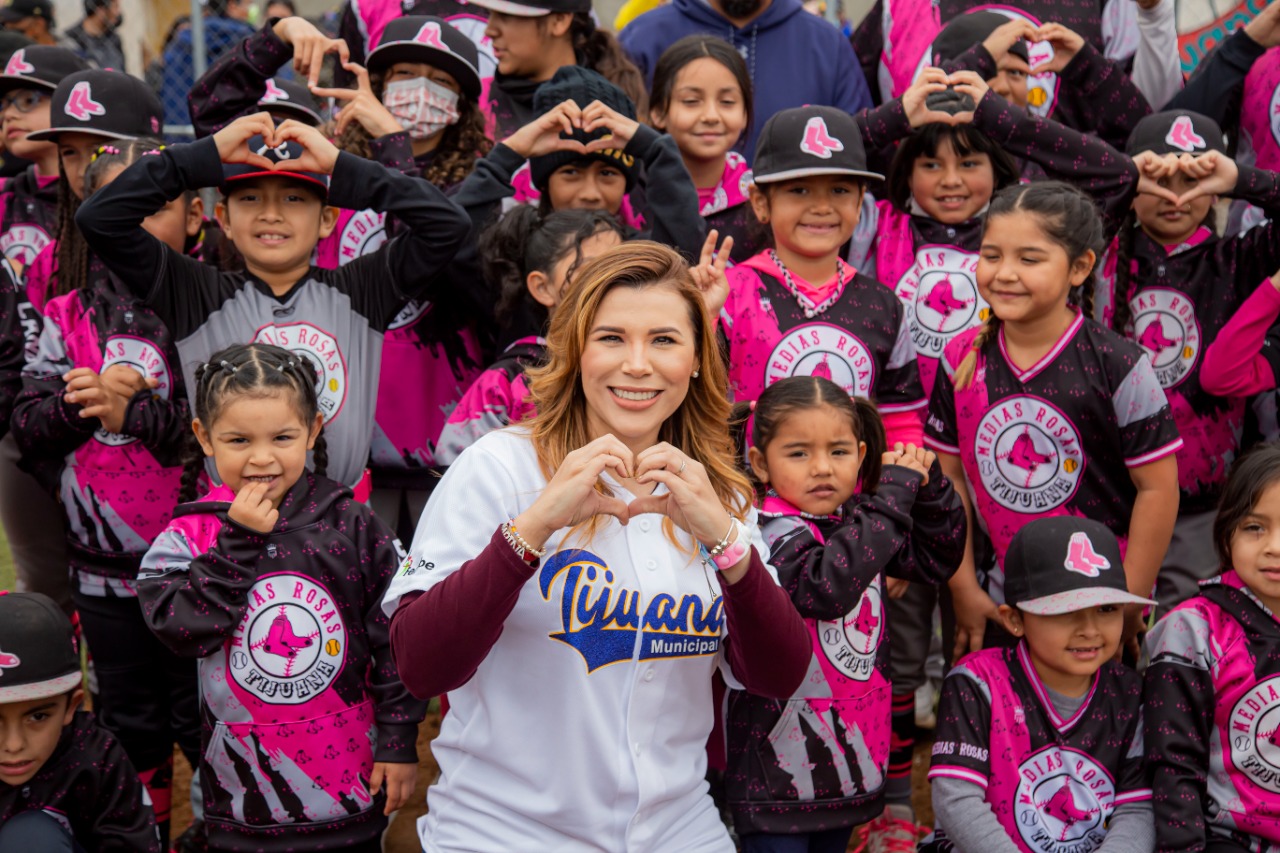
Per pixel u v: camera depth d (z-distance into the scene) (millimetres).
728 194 4320
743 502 2326
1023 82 4312
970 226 4055
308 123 4289
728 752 2979
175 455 3572
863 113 3990
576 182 3875
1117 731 3061
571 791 2105
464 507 2141
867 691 3012
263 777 2842
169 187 3156
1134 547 3369
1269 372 3863
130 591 3531
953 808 2965
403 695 2908
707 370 2250
